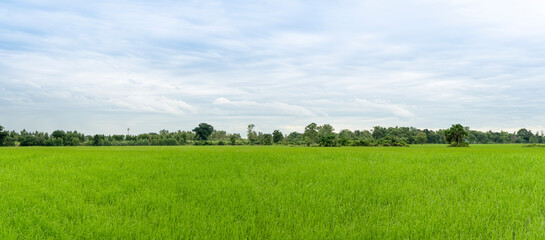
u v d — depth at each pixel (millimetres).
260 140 132375
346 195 9070
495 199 8234
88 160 17078
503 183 10805
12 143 92438
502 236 5754
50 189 9648
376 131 152375
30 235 5801
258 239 5609
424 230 6059
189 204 7914
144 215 7102
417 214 7012
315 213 7137
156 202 8148
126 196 8914
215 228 6102
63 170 13406
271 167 14961
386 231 5918
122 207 7746
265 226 6344
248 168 14531
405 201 8469
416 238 5680
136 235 5727
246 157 19219
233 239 5566
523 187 9984
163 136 139125
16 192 9125
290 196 8914
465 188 10117
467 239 5605
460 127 87250
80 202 8133
